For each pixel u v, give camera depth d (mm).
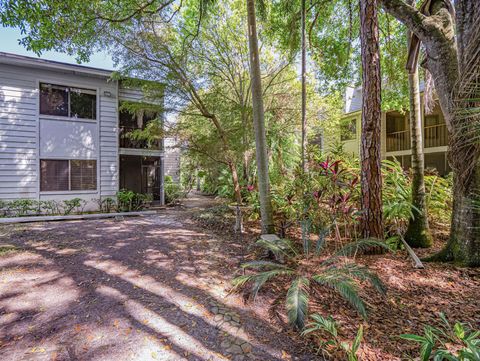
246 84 9211
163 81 7648
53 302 2814
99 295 2969
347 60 7660
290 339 2230
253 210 7277
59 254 4395
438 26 3539
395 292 2893
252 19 4766
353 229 4945
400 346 2092
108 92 9547
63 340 2193
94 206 9406
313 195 4816
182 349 2098
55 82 8719
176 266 3885
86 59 6656
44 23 4684
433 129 11320
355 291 2502
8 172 8078
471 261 3334
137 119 10688
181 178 16453
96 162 9469
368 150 3951
